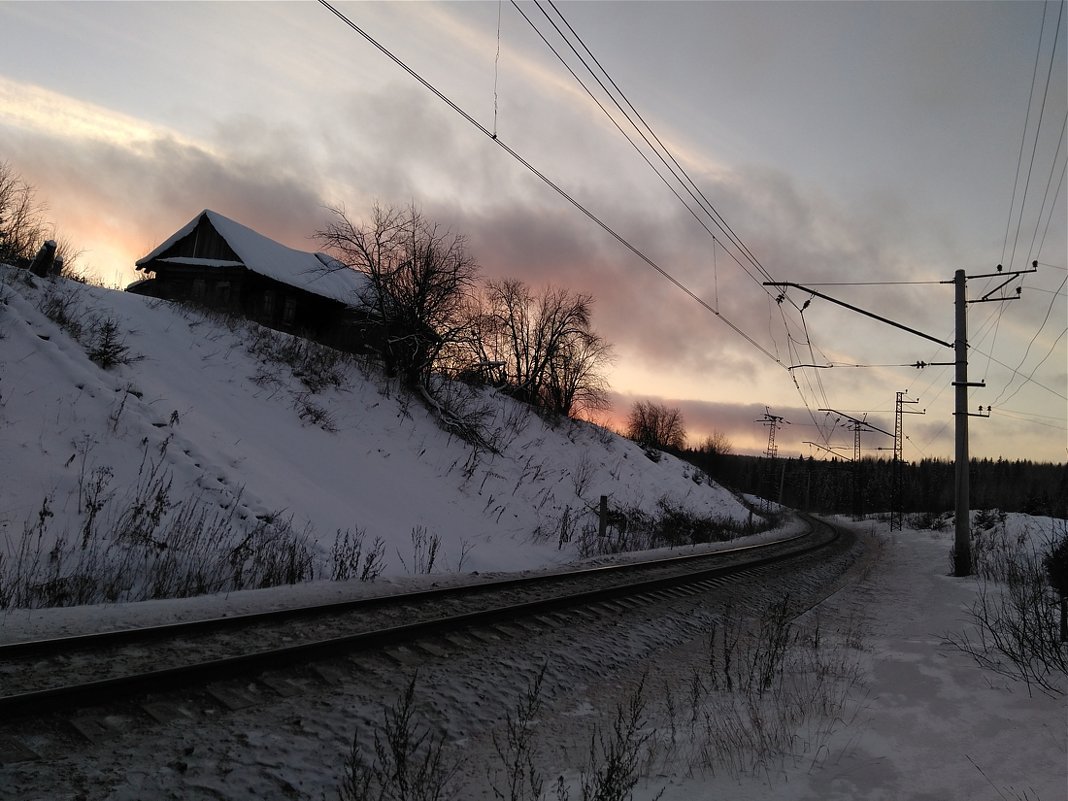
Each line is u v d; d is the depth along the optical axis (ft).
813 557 77.82
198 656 20.01
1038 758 15.39
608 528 78.59
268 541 37.68
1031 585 39.68
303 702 17.62
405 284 79.61
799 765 15.64
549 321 134.00
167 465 41.29
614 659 25.98
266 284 113.91
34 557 27.66
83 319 53.57
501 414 100.01
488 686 20.76
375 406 73.15
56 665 17.85
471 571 45.65
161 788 12.76
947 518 156.15
